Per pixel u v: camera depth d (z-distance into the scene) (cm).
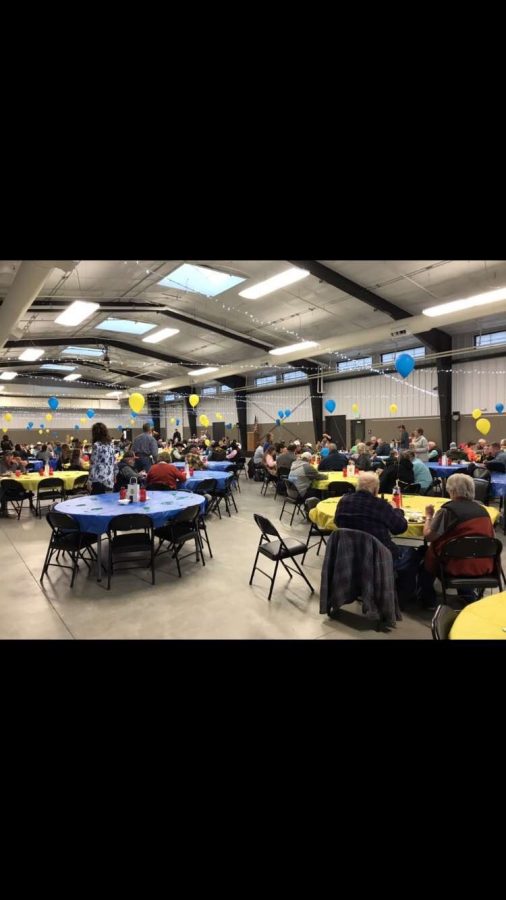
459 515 285
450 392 1135
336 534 298
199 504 418
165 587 380
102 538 566
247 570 428
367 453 750
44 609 335
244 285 885
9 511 784
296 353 1233
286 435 1681
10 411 2092
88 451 1252
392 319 981
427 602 330
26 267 549
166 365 1803
